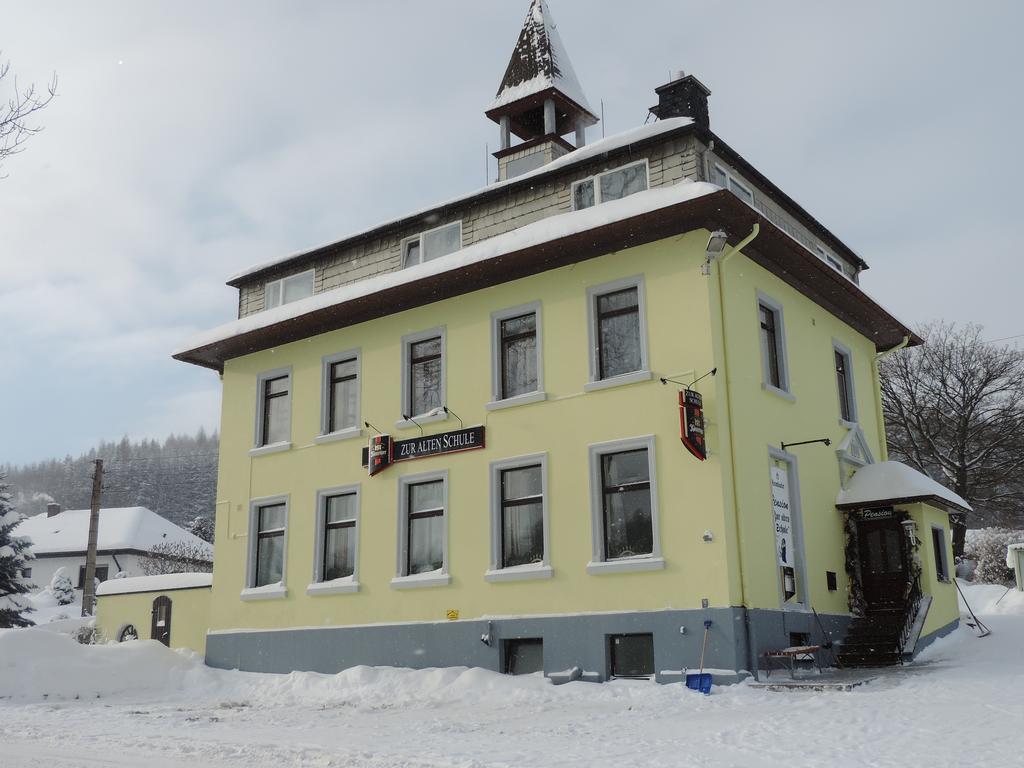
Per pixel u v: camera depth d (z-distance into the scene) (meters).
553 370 18.14
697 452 15.71
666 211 16.48
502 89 24.73
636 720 12.06
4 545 41.38
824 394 20.47
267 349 23.20
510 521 18.30
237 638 21.72
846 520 19.97
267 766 9.27
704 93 21.16
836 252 24.56
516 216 20.50
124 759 9.85
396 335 20.81
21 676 18.25
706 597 15.51
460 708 14.85
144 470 112.38
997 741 9.05
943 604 19.77
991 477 41.94
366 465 20.48
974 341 43.06
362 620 19.80
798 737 9.82
